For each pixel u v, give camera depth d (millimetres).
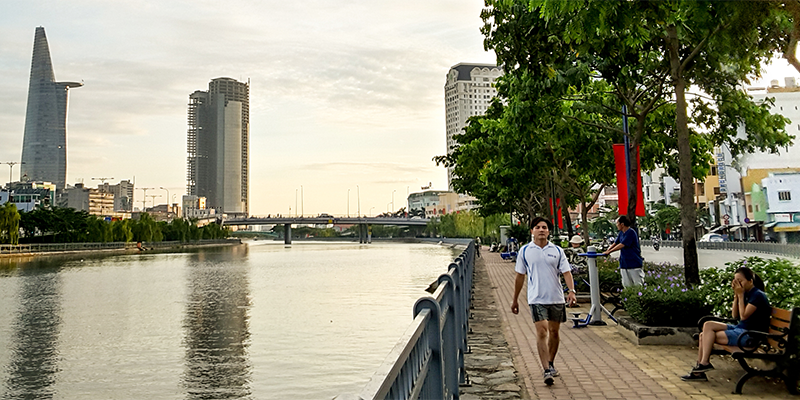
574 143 17078
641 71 12016
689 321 8414
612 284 13500
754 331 5859
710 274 9344
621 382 6312
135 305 25438
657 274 11680
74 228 92250
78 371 13664
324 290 29359
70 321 21141
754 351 5938
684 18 9445
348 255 75000
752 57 8742
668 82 11961
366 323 18562
